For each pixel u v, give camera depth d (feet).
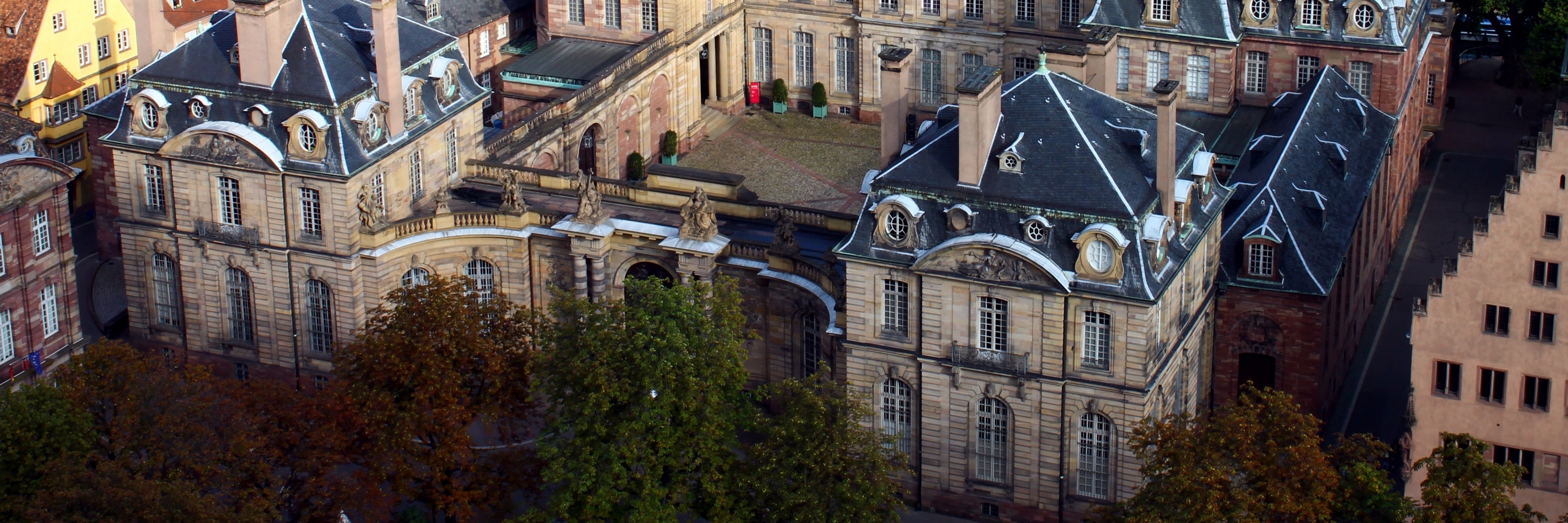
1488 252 415.64
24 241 481.05
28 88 609.01
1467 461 385.09
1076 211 424.46
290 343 515.50
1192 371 472.85
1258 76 587.68
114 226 577.84
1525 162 404.98
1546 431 425.69
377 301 505.66
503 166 538.06
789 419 411.34
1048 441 445.78
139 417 416.87
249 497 416.67
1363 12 570.05
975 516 462.19
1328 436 502.38
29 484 416.26
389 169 506.48
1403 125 593.83
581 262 508.12
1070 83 446.19
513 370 442.09
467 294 487.61
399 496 436.76
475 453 440.04
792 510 416.05
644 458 424.05
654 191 529.04
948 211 434.71
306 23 493.36
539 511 426.92
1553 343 417.08
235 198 502.38
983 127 429.38
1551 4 637.71
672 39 647.56
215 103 497.87
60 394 422.00
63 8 618.44
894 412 460.55
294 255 503.20
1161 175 430.61
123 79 647.97
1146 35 588.91
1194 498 381.60
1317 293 479.41
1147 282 422.41
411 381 434.71
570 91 622.54
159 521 387.96
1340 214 513.04
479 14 654.94
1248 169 532.73
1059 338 433.07
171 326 526.98
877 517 410.31
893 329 451.53
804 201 633.61
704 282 444.55
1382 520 388.57
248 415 426.10
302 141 490.49
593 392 417.08
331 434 426.92
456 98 530.68
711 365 426.10
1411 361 473.26
